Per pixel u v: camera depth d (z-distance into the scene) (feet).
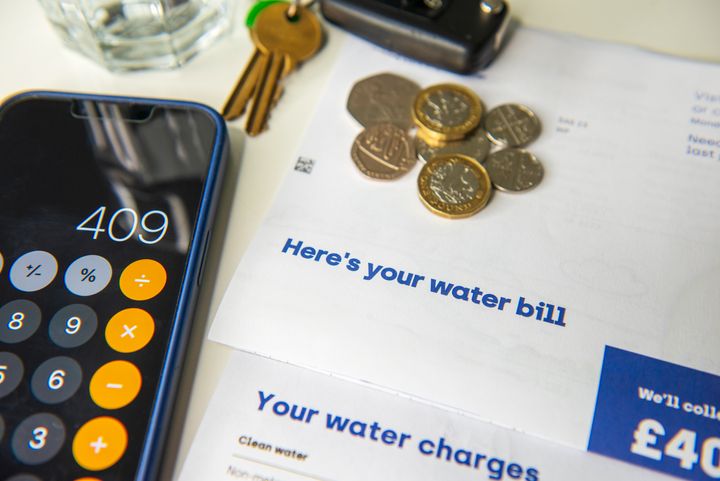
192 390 1.07
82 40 1.39
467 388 1.07
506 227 1.22
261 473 1.01
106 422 1.00
